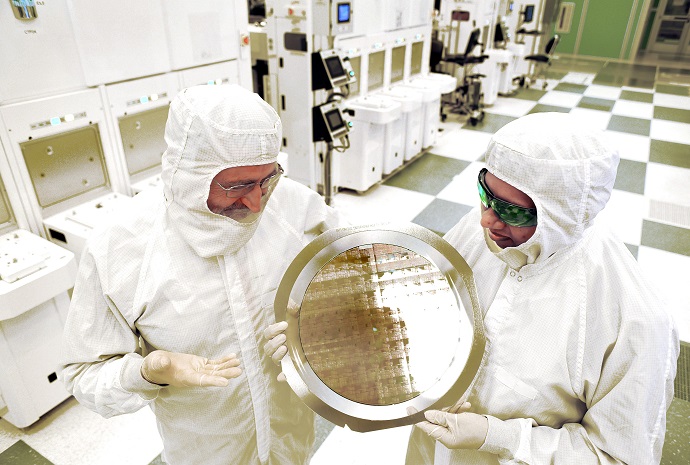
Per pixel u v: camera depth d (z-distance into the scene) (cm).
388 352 100
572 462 86
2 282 178
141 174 255
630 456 82
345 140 412
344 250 101
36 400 204
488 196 86
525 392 92
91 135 220
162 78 241
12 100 185
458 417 90
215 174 86
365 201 424
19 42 181
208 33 260
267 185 94
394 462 196
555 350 88
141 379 89
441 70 707
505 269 99
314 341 101
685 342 265
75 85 206
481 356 94
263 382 112
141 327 101
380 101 417
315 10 328
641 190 454
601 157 77
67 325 98
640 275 86
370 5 396
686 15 1153
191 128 84
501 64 734
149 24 226
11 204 197
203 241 95
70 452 200
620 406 82
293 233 116
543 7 852
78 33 198
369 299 101
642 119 673
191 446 118
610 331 84
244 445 119
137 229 99
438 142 574
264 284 109
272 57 358
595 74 983
